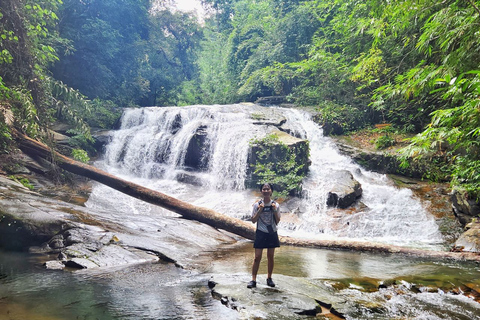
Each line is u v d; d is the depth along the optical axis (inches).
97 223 331.3
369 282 224.2
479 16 245.0
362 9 554.9
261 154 548.1
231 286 202.1
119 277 226.8
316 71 813.9
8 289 196.5
